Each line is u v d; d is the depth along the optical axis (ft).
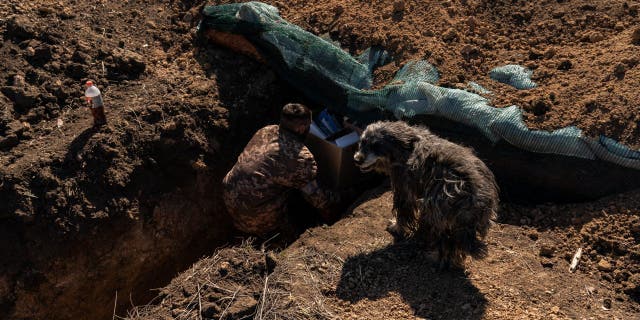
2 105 22.29
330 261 18.12
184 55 26.40
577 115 19.51
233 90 24.98
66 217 19.93
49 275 19.52
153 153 22.20
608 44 22.53
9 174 20.01
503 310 15.93
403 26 25.09
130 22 27.40
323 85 23.90
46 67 23.91
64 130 22.08
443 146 16.38
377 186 23.71
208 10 26.55
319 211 22.13
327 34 26.13
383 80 23.72
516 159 19.75
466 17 25.44
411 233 18.56
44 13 26.14
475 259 16.21
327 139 23.08
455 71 22.71
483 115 20.06
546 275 17.24
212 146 23.50
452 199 15.44
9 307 19.03
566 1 25.23
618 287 16.78
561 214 19.25
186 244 22.66
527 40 24.16
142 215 21.38
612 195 19.01
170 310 17.04
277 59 24.90
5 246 19.26
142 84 24.41
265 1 28.53
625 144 18.65
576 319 15.66
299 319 16.07
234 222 22.25
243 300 16.76
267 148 20.92
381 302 16.56
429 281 17.08
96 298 20.52
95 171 20.97
